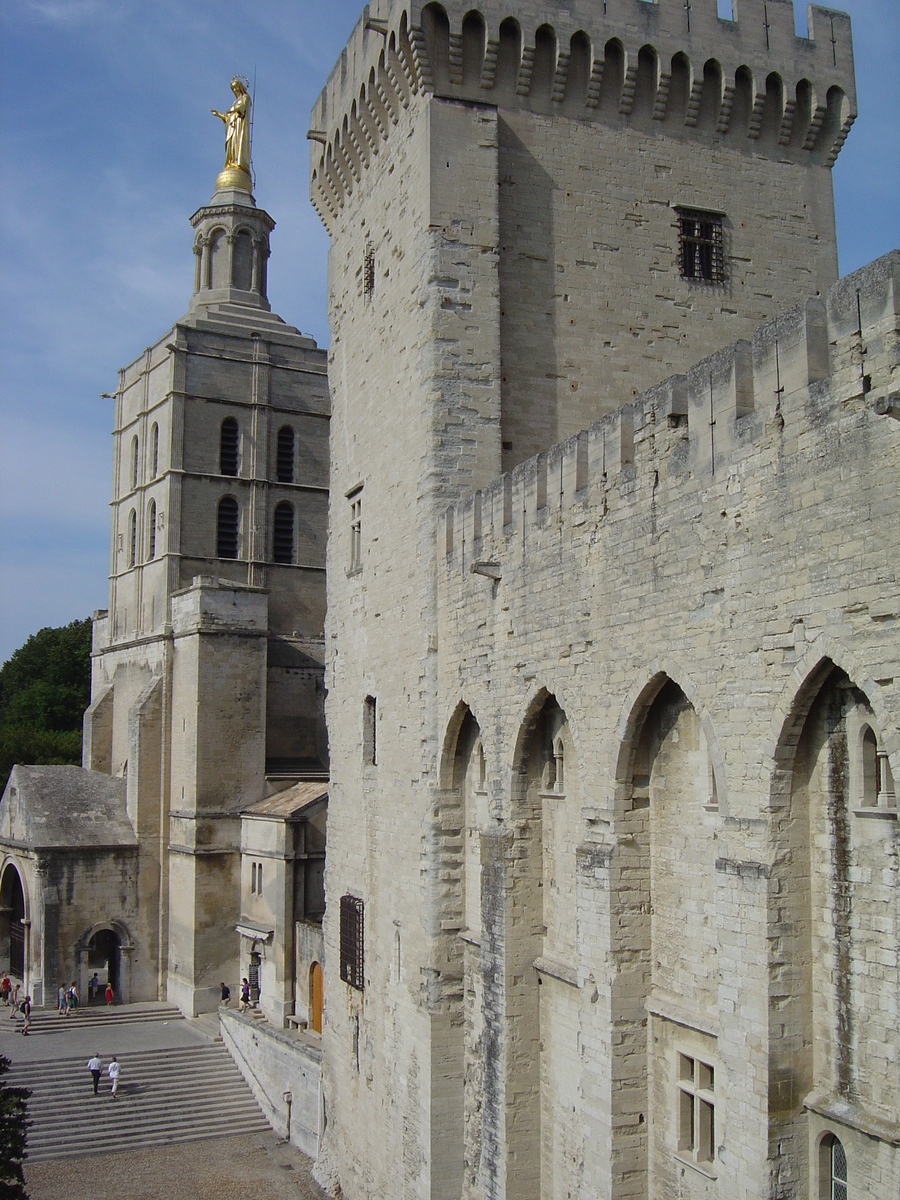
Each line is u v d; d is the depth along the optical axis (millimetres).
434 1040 28047
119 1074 50875
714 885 19094
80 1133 46031
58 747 97938
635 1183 20391
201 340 76875
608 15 31219
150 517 78000
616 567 20812
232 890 63000
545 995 24578
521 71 30719
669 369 31609
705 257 32625
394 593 32219
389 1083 31172
